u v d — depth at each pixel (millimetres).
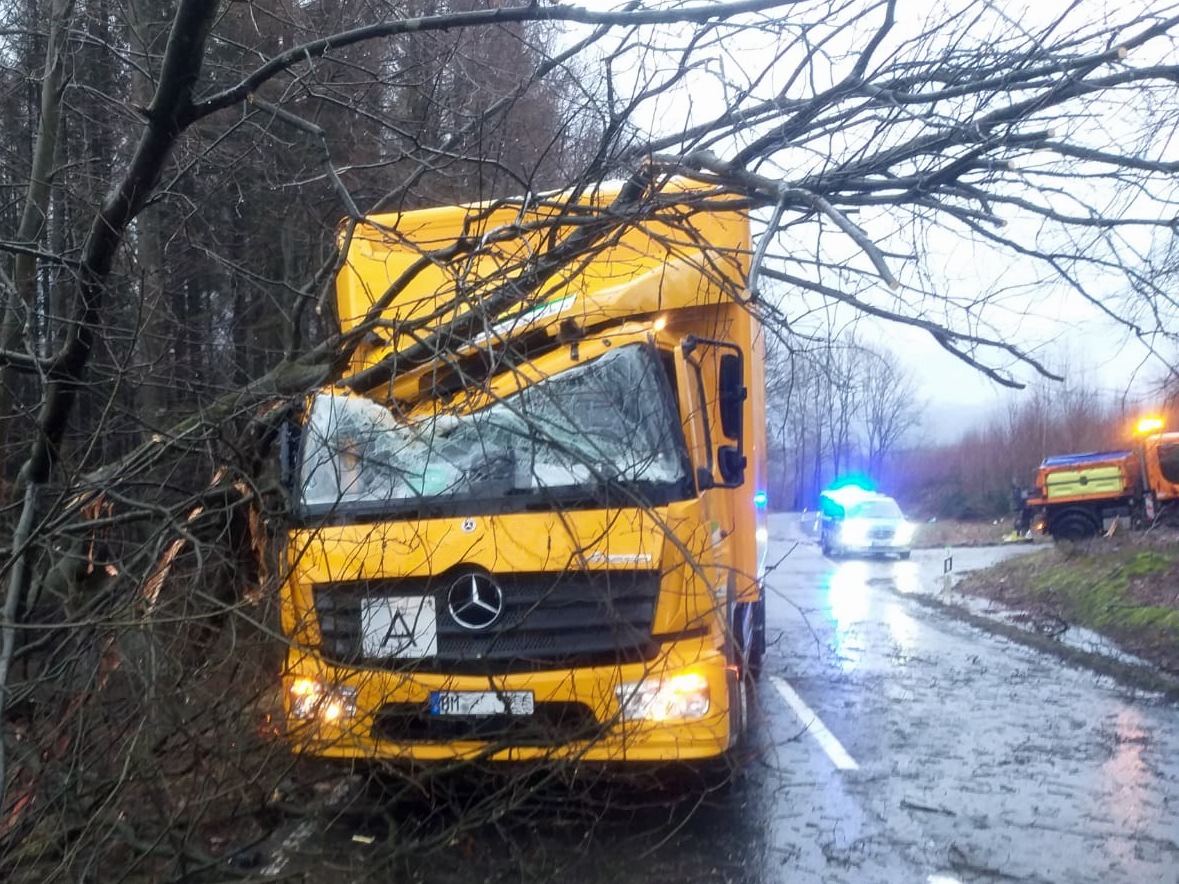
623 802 5621
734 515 6406
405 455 5398
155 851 4266
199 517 5203
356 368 6188
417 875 4703
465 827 4648
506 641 4996
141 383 5812
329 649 5055
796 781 6246
